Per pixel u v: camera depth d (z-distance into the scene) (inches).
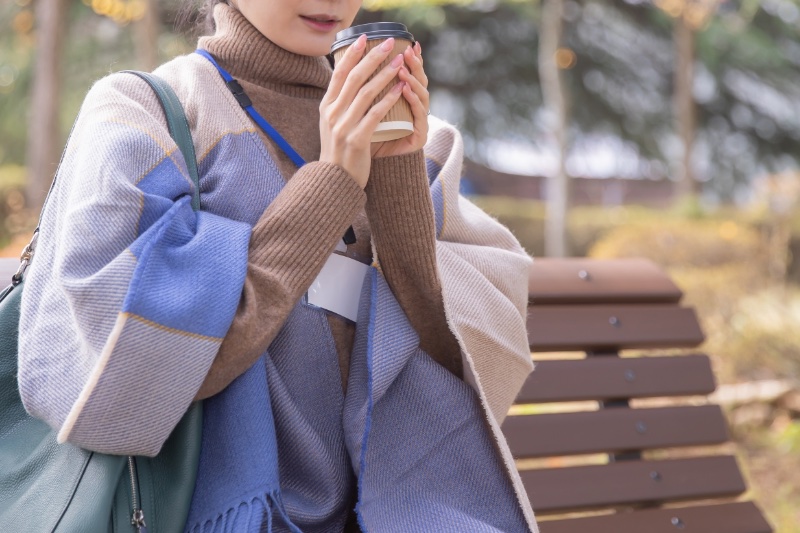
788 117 924.0
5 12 575.8
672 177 943.0
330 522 54.3
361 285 57.0
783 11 824.3
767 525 93.2
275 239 50.2
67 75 657.0
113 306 44.7
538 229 668.7
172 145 51.3
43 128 420.5
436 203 60.7
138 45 419.5
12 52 645.9
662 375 94.7
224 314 46.3
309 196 50.6
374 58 49.3
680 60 693.3
